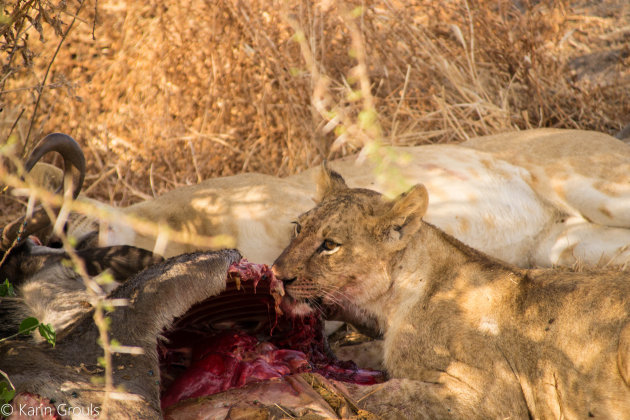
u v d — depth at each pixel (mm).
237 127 13031
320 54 13102
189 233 9117
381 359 7887
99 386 5293
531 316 6562
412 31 13961
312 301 7215
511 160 10156
